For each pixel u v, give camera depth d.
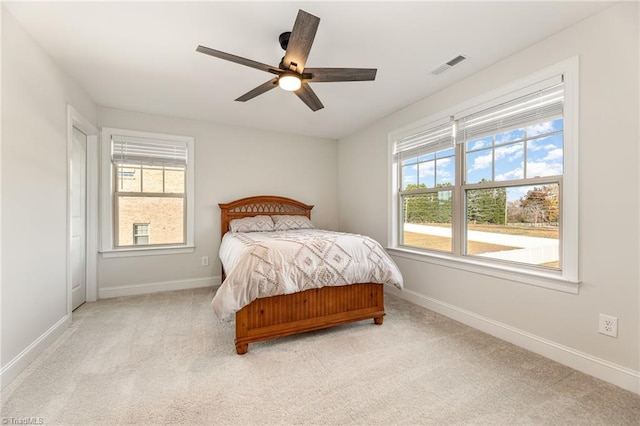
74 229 3.04
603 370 1.78
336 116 3.78
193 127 3.93
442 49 2.21
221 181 4.12
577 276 1.91
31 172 2.01
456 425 1.42
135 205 3.67
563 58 1.97
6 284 1.74
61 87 2.47
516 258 2.36
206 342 2.32
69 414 1.48
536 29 1.97
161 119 3.75
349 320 2.56
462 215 2.81
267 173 4.44
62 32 1.99
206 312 2.99
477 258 2.68
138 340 2.34
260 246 2.32
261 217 4.02
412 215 3.48
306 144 4.74
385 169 3.81
